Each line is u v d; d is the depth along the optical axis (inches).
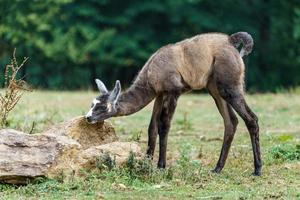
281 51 1941.4
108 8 1830.7
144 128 891.4
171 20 1834.4
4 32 1713.8
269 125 917.2
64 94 1315.2
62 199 542.6
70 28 1763.0
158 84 659.4
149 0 1830.7
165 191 569.3
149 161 618.8
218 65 648.4
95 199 542.6
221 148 719.7
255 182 607.8
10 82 698.8
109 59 1790.1
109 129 655.8
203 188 584.1
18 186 574.6
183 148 740.7
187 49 658.2
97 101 645.9
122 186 574.6
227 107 666.2
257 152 639.1
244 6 1918.1
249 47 656.4
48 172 577.0
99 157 598.2
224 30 1902.1
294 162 674.8
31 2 1704.0
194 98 1259.8
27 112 957.8
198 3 1879.9
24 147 583.8
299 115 1010.1
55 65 1809.8
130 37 1828.2
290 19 1925.4
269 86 1920.5
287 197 551.8
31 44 1724.9
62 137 600.1
